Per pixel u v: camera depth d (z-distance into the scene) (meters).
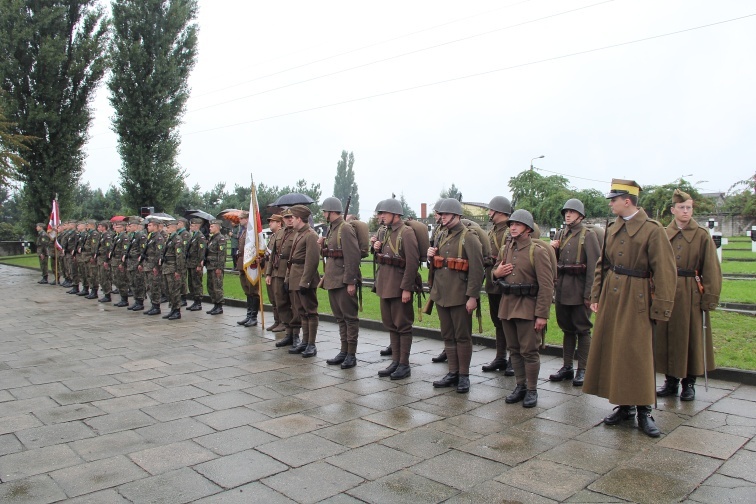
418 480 3.83
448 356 6.22
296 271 7.91
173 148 25.80
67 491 3.68
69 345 8.62
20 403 5.67
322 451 4.36
